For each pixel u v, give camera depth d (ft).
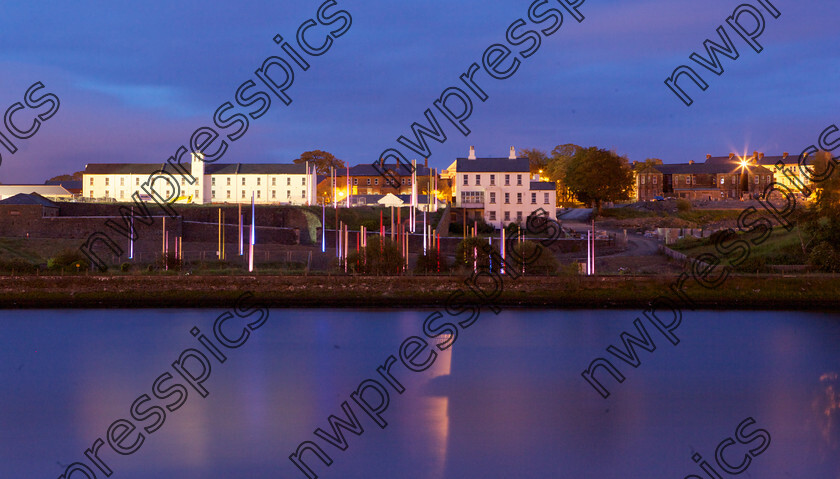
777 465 95.30
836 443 101.81
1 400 118.83
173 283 187.42
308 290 186.39
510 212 363.35
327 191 517.96
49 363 138.82
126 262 224.74
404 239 240.12
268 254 242.78
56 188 481.87
